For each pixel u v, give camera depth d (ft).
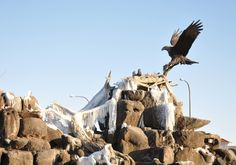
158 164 147.02
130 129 156.04
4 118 143.33
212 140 170.71
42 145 142.72
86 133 159.12
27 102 152.66
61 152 141.49
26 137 144.46
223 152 170.81
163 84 178.60
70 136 149.79
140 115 166.50
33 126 145.18
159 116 167.63
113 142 158.40
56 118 159.22
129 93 168.55
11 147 140.56
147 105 168.76
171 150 154.51
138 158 152.66
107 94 172.14
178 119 171.32
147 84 175.94
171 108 167.63
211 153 169.58
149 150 152.76
